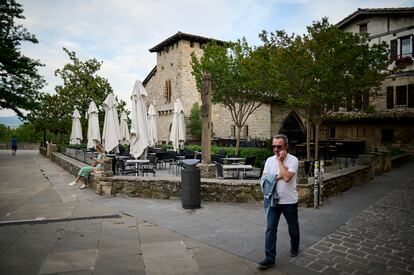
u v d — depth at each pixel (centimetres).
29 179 1208
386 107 2317
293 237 431
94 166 1003
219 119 2941
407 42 2247
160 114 3675
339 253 454
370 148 2383
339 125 2559
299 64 1233
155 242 498
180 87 3297
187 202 708
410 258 437
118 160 1160
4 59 2466
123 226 583
